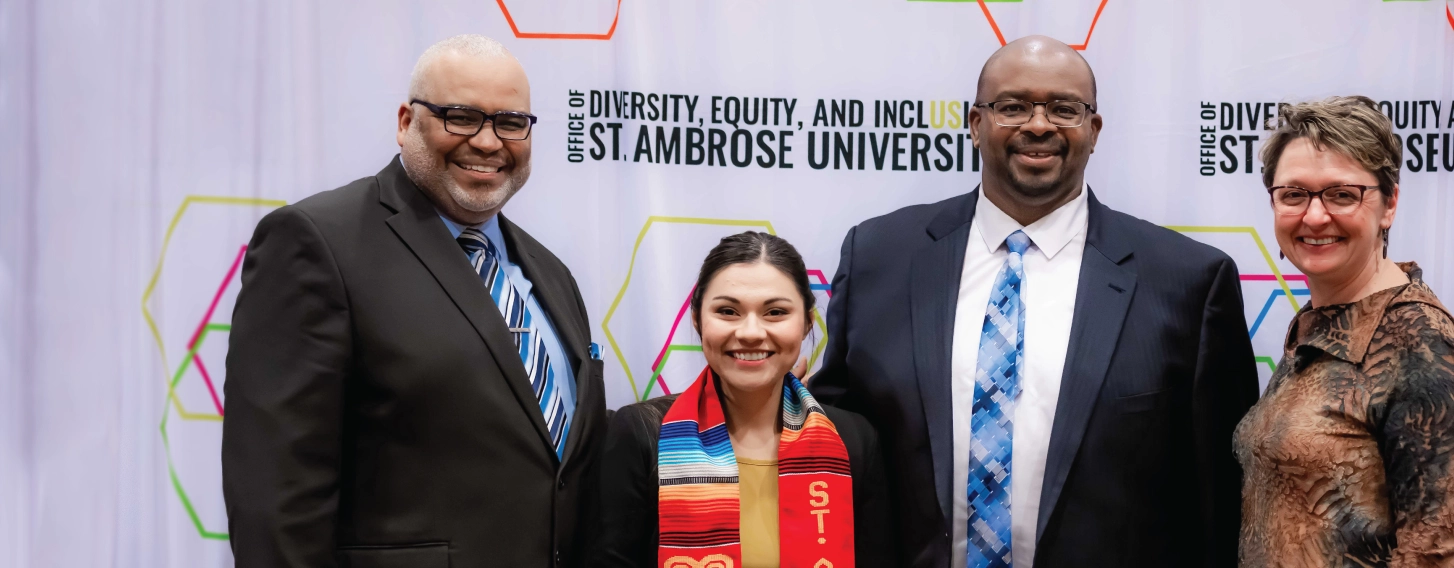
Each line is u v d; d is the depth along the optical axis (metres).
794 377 1.75
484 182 1.65
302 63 2.18
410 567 1.53
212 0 2.19
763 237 1.66
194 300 2.21
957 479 1.75
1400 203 2.20
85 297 2.22
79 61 2.21
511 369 1.60
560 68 2.20
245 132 2.19
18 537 2.22
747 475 1.64
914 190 2.23
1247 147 2.19
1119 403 1.70
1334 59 2.17
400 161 1.73
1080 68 1.77
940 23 2.21
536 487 1.60
